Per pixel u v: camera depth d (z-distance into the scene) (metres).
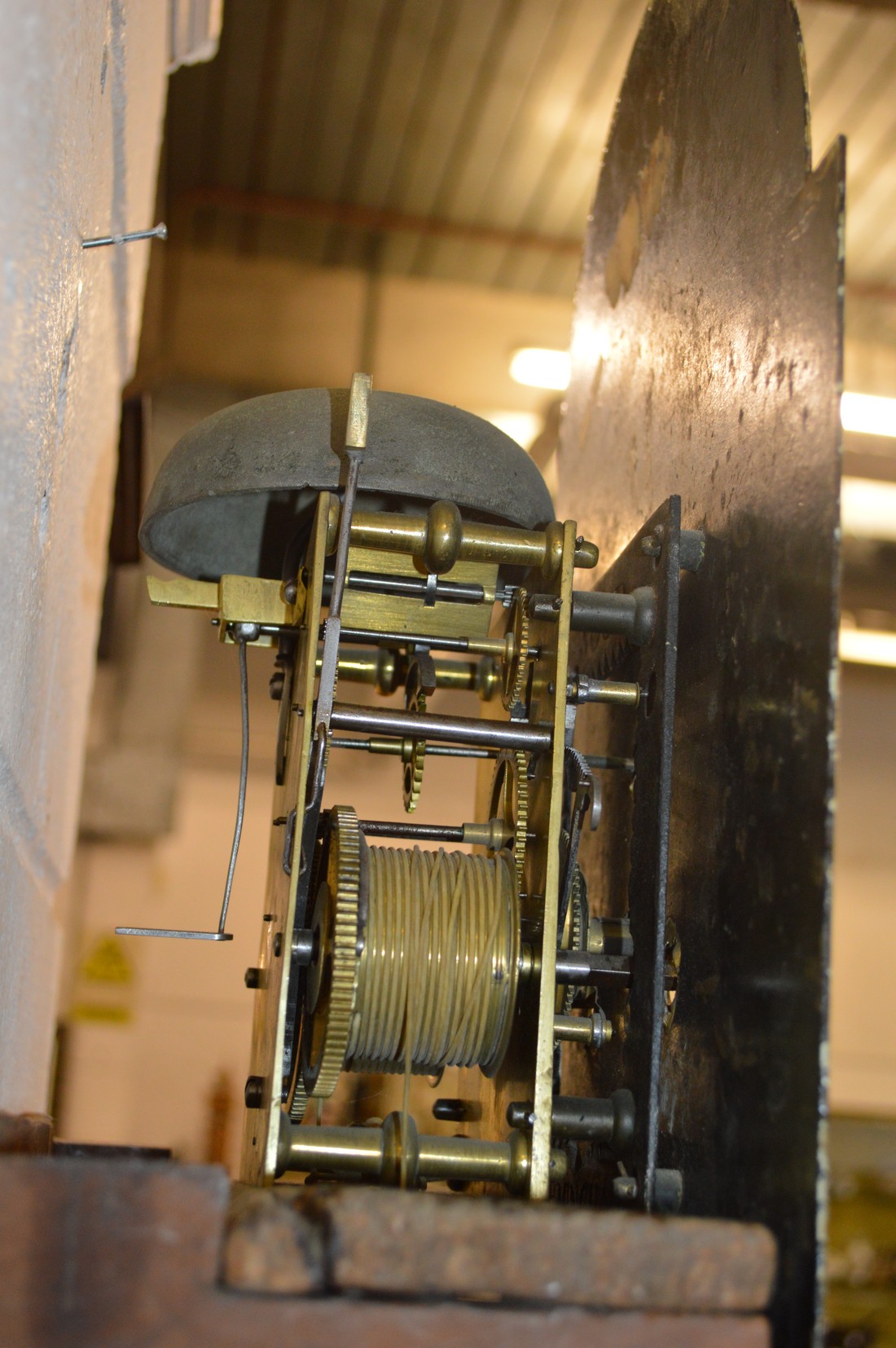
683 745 2.24
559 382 7.58
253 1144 2.05
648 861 2.09
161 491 2.29
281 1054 1.84
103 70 2.19
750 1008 1.83
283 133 6.46
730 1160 1.83
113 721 7.23
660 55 2.79
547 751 2.09
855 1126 7.75
